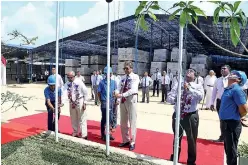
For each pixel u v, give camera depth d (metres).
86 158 4.54
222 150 5.52
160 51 25.34
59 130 6.96
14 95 5.94
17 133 6.10
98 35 23.98
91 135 6.51
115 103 5.93
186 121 4.33
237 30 1.76
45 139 5.66
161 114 10.11
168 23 19.83
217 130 7.48
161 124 8.14
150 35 25.70
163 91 14.36
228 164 4.16
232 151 4.11
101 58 30.91
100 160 4.47
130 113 5.29
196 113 4.36
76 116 6.17
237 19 1.76
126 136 5.61
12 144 5.24
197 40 24.52
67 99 6.11
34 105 11.58
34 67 40.34
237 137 4.11
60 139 5.67
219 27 15.83
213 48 28.38
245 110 3.96
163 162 4.45
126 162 4.41
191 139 4.38
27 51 27.92
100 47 30.91
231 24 1.78
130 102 5.25
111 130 6.25
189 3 1.77
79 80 6.02
